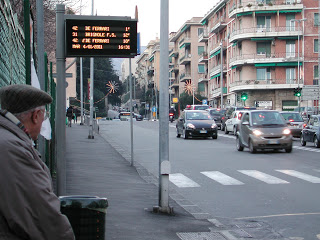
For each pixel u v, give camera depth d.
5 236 2.85
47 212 2.89
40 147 9.71
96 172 15.66
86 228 3.92
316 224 9.05
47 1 22.00
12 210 2.81
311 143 29.23
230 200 11.65
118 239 7.55
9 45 7.63
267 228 8.77
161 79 9.91
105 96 92.62
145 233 8.06
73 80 72.12
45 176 2.96
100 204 3.95
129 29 9.12
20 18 13.17
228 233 8.34
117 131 39.78
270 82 66.31
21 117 3.18
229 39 72.38
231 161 19.39
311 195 12.13
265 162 18.94
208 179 15.00
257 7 65.38
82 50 8.98
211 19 85.19
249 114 23.11
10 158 2.84
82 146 25.05
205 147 25.80
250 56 66.69
